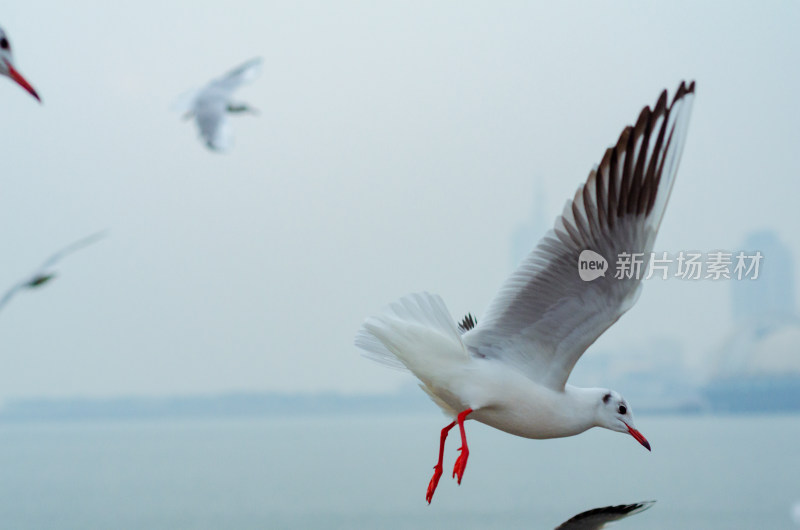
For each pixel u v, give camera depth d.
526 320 3.81
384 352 4.07
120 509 26.38
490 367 3.76
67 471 40.09
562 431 3.93
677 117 3.51
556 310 3.75
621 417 4.05
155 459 46.12
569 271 3.67
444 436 4.04
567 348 3.81
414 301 3.77
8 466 43.47
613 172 3.46
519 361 3.87
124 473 38.44
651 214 3.54
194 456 47.22
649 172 3.50
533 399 3.80
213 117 5.29
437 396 4.05
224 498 28.38
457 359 3.72
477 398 3.71
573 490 28.73
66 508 26.73
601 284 3.64
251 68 5.52
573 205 3.53
